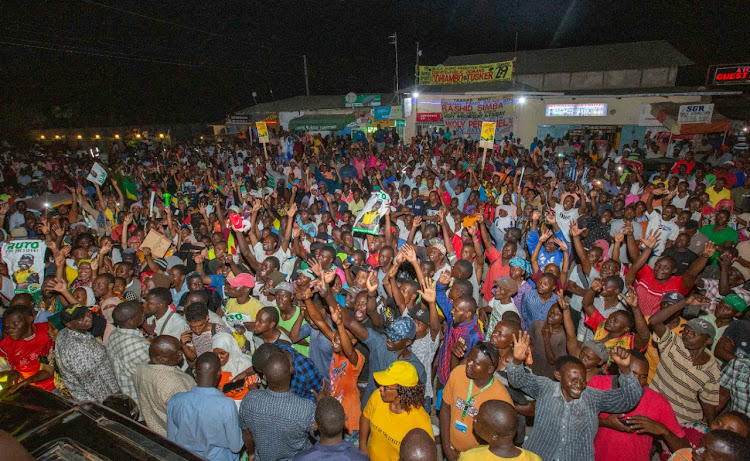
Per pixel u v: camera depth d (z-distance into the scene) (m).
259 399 3.57
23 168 19.61
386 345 4.22
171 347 3.99
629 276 5.96
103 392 4.54
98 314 5.48
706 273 6.51
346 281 6.59
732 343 4.59
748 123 22.86
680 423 4.38
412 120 27.70
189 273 6.81
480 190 11.56
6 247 6.91
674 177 10.26
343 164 19.12
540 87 31.14
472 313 4.55
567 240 7.59
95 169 10.41
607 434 3.80
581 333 5.31
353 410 4.50
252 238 7.76
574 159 19.20
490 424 2.85
